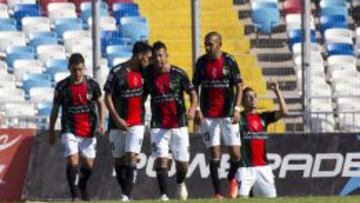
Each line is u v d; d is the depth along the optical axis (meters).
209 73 41.59
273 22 73.44
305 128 53.09
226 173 50.44
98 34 50.28
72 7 76.25
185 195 42.22
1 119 52.44
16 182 49.88
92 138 43.84
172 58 69.75
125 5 75.31
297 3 75.56
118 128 42.44
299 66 66.88
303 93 53.34
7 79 66.69
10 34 72.62
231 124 41.97
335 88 68.62
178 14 74.50
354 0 78.44
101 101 43.94
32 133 50.09
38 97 64.81
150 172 50.06
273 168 51.22
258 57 67.88
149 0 75.62
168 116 41.28
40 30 73.75
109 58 69.25
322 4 78.06
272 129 54.88
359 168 52.19
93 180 49.59
